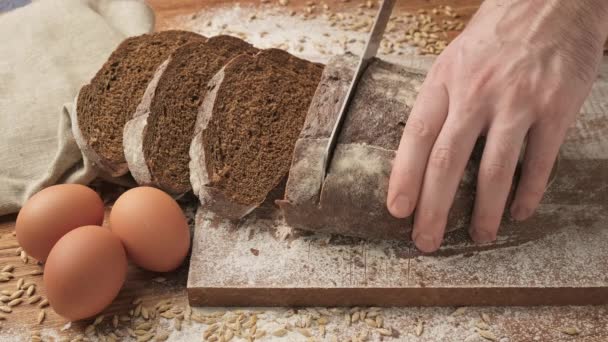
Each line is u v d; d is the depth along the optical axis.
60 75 0.72
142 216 0.58
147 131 0.63
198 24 0.79
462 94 0.56
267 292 0.59
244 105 0.64
